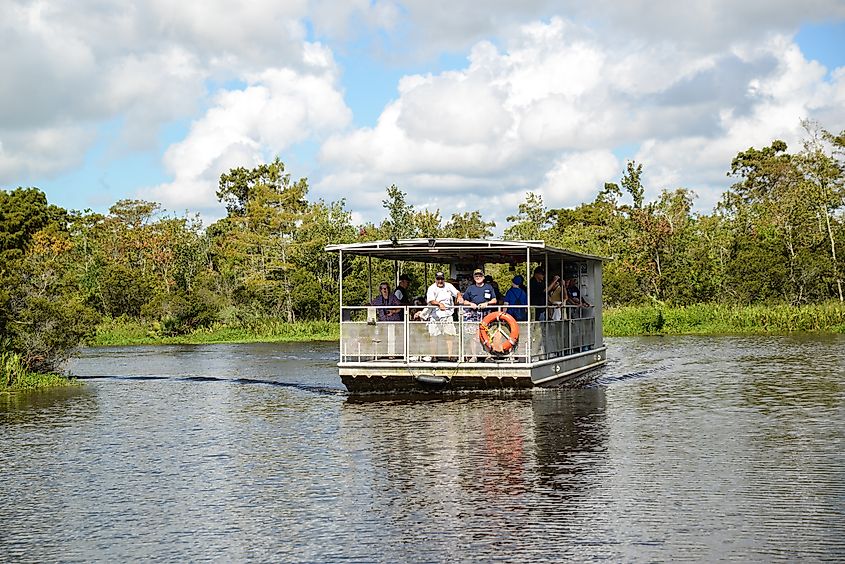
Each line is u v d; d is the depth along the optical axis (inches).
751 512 398.0
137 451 577.6
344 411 729.6
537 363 802.2
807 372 978.7
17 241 2197.3
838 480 454.0
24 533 394.3
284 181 2426.2
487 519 395.5
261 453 557.6
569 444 560.7
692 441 565.0
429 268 1823.3
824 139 2219.5
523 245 786.2
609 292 2159.2
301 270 2241.6
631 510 404.2
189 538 380.8
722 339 1603.1
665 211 2440.9
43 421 717.3
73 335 1042.1
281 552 359.3
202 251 2588.6
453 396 799.1
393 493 444.5
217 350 1637.6
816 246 2113.7
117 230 3083.2
